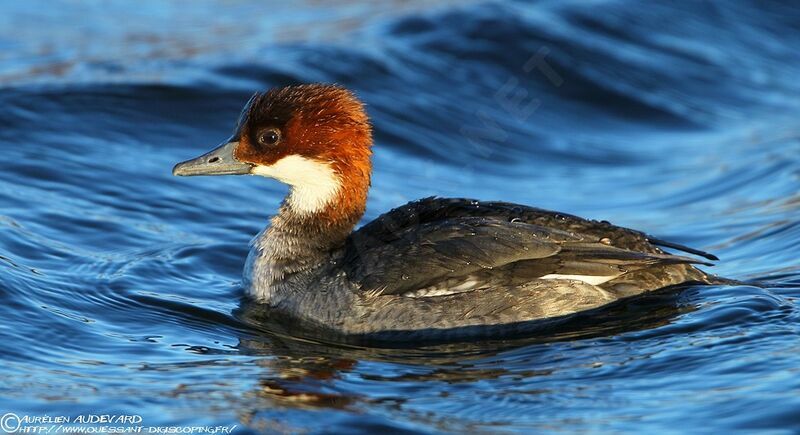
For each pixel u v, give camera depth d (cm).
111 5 2447
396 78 2119
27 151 1761
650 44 2392
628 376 1087
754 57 2491
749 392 1028
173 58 2123
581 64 2259
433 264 1218
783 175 1855
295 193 1339
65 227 1536
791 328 1166
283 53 2133
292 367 1144
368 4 2436
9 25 2280
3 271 1328
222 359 1170
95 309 1293
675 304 1226
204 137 1911
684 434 967
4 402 1045
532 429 986
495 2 2369
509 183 1942
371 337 1223
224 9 2445
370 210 1725
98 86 1958
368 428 995
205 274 1444
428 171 1939
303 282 1288
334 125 1316
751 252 1534
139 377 1117
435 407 1038
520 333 1212
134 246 1509
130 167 1775
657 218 1756
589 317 1218
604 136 2141
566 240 1229
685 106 2253
